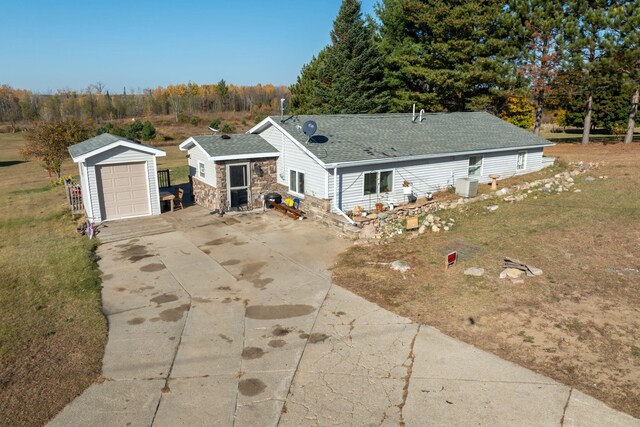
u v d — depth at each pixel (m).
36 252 13.92
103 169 17.23
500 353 7.73
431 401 6.64
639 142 33.69
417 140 19.92
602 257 11.32
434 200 18.48
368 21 42.25
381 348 8.08
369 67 37.84
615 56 27.45
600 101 52.19
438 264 11.63
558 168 24.20
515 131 24.25
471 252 12.33
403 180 18.25
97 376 7.41
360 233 14.24
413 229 14.55
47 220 18.72
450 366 7.46
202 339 8.55
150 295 10.60
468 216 16.03
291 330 8.81
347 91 37.91
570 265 10.99
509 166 22.70
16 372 7.48
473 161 20.97
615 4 28.55
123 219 17.67
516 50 31.92
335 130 19.28
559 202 16.97
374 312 9.41
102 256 13.52
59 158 29.56
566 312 8.87
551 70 31.11
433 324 8.80
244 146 18.92
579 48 28.73
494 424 6.15
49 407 6.63
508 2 32.81
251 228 16.00
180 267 12.38
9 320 9.33
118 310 9.86
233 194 18.42
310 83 44.81
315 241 14.27
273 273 11.75
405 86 38.75
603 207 15.65
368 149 17.58
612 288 9.71
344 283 10.94
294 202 17.72
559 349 7.71
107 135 20.03
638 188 17.88
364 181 17.12
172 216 18.09
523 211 16.09
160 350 8.19
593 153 28.77
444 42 34.75
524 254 11.89
